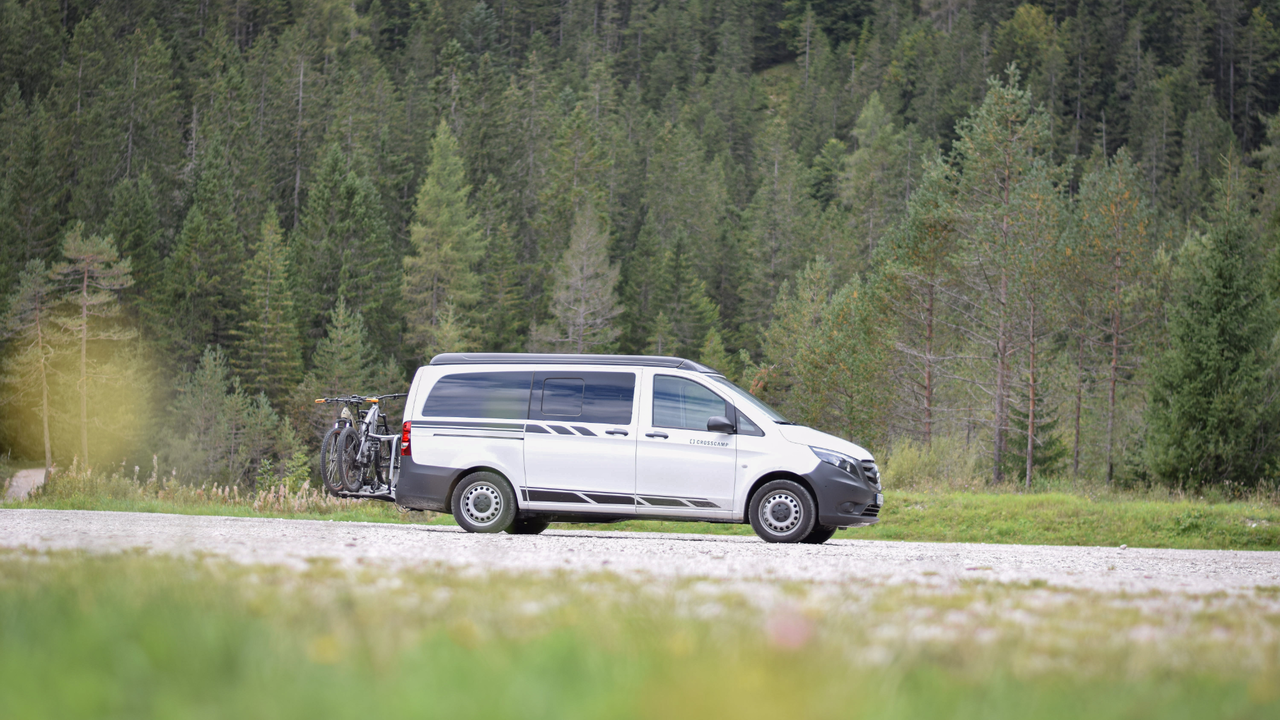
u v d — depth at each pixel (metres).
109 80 160.62
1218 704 3.96
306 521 19.39
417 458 17.89
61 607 5.08
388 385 108.94
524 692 3.53
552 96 198.50
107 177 142.12
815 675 3.79
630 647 4.40
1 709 3.30
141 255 121.12
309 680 3.66
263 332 113.88
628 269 147.12
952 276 59.78
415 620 5.25
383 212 141.38
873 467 17.70
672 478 17.27
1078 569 12.52
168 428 106.00
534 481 17.55
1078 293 54.47
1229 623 6.72
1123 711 3.74
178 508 26.58
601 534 19.27
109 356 113.88
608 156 175.00
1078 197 59.28
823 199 195.50
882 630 5.59
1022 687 4.04
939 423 62.34
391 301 124.69
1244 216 49.94
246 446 99.31
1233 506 32.38
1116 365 56.50
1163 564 14.55
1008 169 59.28
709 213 172.75
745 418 17.34
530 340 119.94
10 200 122.94
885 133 163.62
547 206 149.38
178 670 3.72
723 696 3.43
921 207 61.75
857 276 70.44
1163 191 174.12
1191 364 48.25
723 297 158.38
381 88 191.50
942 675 4.16
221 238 126.56
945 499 31.42
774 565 10.76
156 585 5.88
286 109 171.50
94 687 3.48
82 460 105.12
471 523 17.67
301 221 147.00
